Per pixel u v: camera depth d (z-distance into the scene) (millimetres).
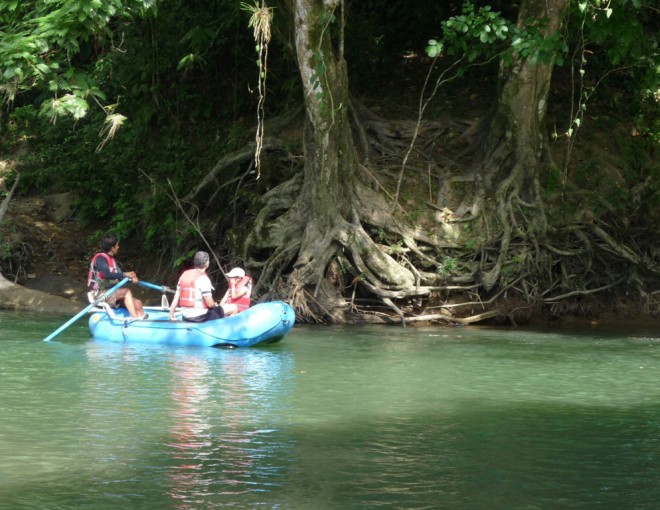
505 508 5625
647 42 16875
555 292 16219
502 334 14328
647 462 6680
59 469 6324
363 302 15867
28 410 8102
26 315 15750
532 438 7363
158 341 12438
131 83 19922
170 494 5793
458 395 9141
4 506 5547
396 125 17703
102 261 13008
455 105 18812
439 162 17156
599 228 16266
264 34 14344
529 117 16297
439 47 13742
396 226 15867
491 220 16062
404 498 5777
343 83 15367
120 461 6535
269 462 6547
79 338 12961
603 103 19188
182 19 19484
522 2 15320
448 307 15703
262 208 16453
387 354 11852
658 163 18453
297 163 17188
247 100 19641
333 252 15555
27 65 12445
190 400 8625
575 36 17344
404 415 8164
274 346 12523
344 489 5945
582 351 12320
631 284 16375
